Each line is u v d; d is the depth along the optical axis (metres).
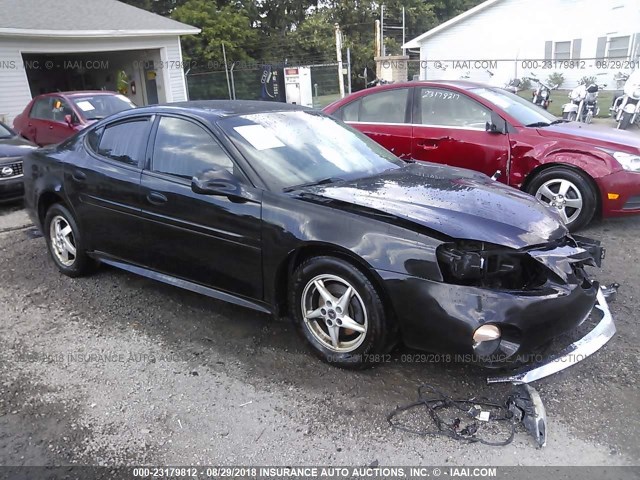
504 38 26.00
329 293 3.23
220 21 30.55
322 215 3.16
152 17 20.02
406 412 2.89
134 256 4.16
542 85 17.98
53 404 3.03
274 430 2.79
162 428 2.82
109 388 3.17
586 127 6.24
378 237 2.98
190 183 3.69
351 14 37.94
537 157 5.77
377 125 6.84
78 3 18.98
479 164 6.17
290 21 39.88
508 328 2.77
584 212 5.68
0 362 3.49
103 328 3.90
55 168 4.63
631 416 2.82
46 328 3.93
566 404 2.93
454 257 2.83
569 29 24.27
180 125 3.92
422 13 39.69
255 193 3.39
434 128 6.43
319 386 3.13
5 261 5.38
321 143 4.05
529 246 2.98
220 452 2.64
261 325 3.89
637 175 5.45
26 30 15.26
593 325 3.54
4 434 2.80
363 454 2.61
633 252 5.23
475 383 3.13
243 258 3.46
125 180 4.03
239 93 24.42
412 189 3.49
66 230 4.77
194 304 4.26
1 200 7.50
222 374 3.29
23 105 15.88
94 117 10.09
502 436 2.70
